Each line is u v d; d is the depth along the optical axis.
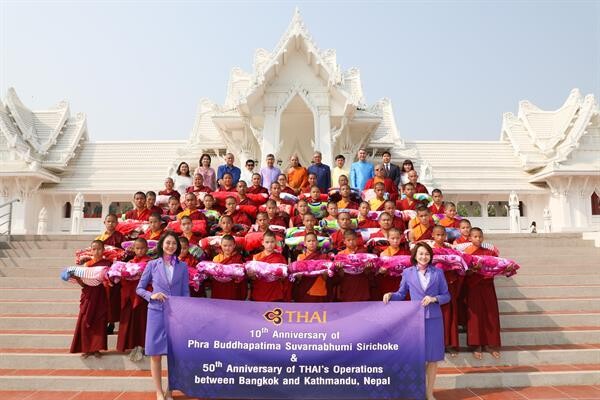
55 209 31.20
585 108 32.25
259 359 5.75
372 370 5.71
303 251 7.71
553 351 7.30
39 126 33.22
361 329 5.78
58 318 8.41
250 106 17.09
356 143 20.94
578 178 30.95
